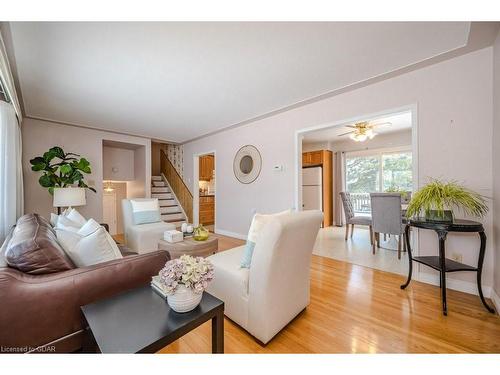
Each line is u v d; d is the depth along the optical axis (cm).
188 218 610
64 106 339
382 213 340
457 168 218
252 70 240
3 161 246
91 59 215
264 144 410
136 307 108
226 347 143
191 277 106
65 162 376
